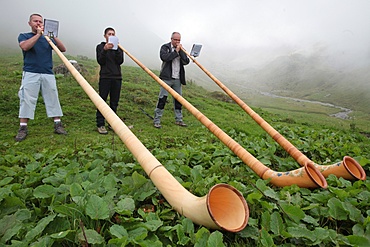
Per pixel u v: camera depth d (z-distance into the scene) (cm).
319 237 180
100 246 163
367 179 316
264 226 191
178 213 202
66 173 269
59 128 519
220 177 290
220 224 167
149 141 483
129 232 174
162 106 620
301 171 264
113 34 565
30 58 482
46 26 485
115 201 216
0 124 562
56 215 181
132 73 1439
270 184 281
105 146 410
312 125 905
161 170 216
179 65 628
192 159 354
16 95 730
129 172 282
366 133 905
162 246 171
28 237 161
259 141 461
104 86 562
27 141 469
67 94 808
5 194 204
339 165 286
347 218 212
